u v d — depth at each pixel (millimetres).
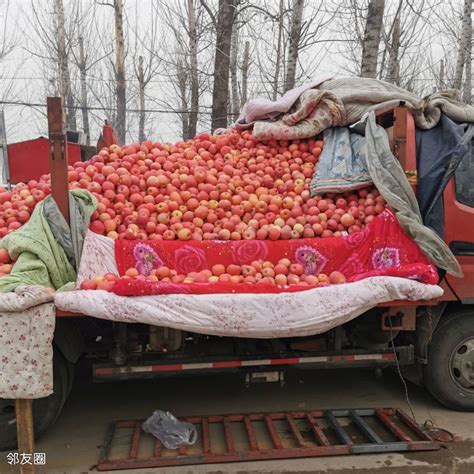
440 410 4535
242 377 5270
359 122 4641
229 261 4082
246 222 4406
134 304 3365
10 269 3568
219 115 11141
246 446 3791
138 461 3508
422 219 4223
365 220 4320
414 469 3543
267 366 3961
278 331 3537
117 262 3916
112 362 3783
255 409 4504
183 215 4320
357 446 3693
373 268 4105
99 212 4055
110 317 3348
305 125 4930
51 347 3256
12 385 3146
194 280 3834
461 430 4141
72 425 4184
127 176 4359
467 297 4270
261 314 3492
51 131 3654
